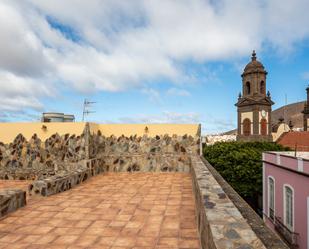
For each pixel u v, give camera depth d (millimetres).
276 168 13172
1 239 4016
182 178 9664
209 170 6523
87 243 3850
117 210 5504
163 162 11438
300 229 10164
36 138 10156
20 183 9203
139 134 11641
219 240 2061
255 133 45000
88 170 9516
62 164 9773
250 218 3213
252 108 45500
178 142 11586
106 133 11609
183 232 4238
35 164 10039
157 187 7965
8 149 10148
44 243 3859
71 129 10078
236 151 20734
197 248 3637
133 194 6996
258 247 1936
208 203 3178
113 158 11383
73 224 4660
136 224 4633
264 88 46531
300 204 10172
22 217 5070
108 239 3982
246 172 19375
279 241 2600
